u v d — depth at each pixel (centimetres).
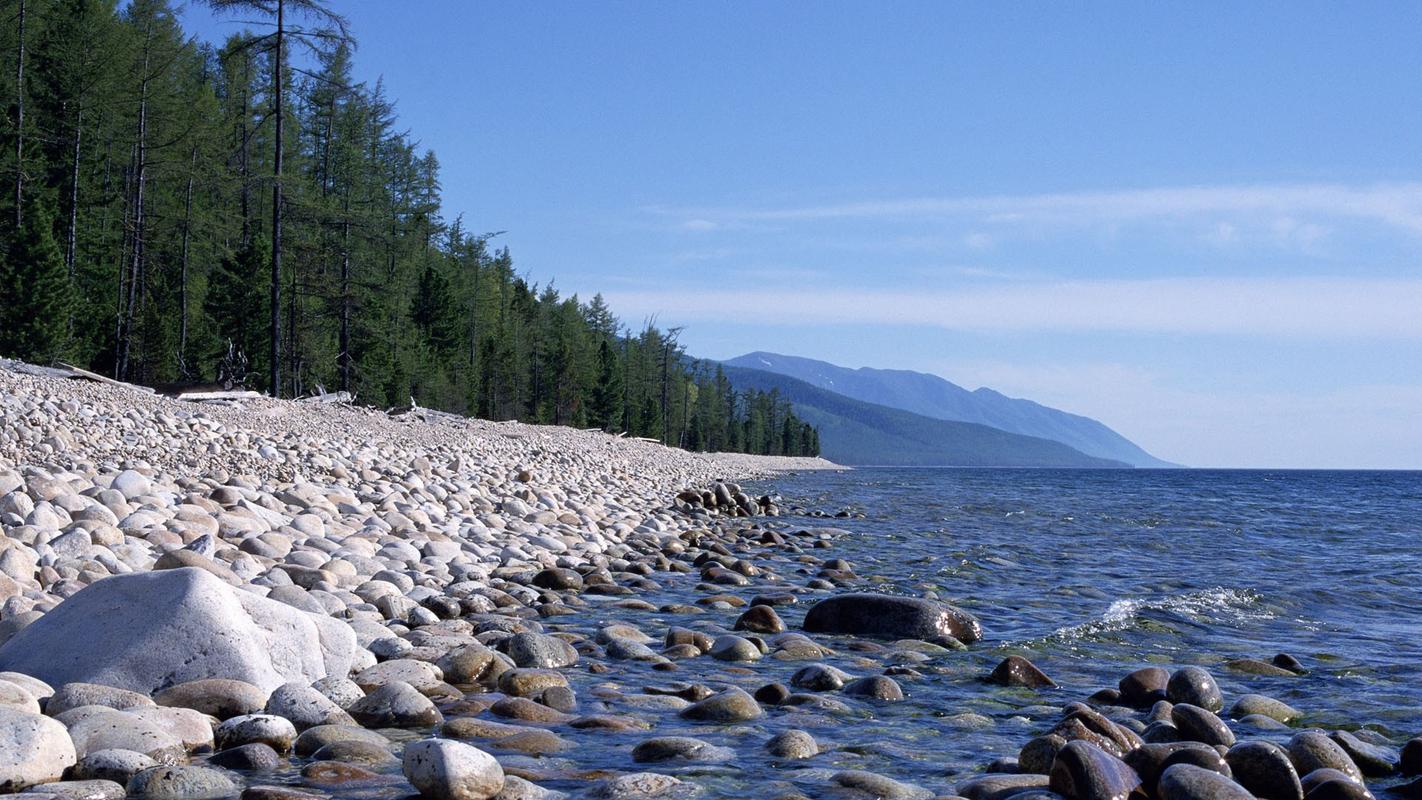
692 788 408
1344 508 3269
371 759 436
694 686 583
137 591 531
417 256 6881
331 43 2917
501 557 1111
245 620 530
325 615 589
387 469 1662
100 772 396
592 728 501
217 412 2125
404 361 5962
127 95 4459
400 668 574
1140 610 907
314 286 4366
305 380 4662
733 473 5884
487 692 571
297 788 395
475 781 385
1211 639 815
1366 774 462
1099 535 1848
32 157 4409
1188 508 2956
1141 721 532
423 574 909
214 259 4831
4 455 1123
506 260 9319
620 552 1296
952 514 2405
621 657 677
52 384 1809
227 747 446
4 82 4441
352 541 986
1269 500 3881
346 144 5638
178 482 1192
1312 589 1121
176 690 485
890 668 661
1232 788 383
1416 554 1603
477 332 7912
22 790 374
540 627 759
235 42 2911
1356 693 623
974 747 490
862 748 479
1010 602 983
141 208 4412
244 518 996
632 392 9650
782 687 576
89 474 1125
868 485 4791
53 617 530
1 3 4575
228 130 5406
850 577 1137
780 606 930
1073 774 397
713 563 1181
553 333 9119
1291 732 525
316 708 487
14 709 402
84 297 4381
